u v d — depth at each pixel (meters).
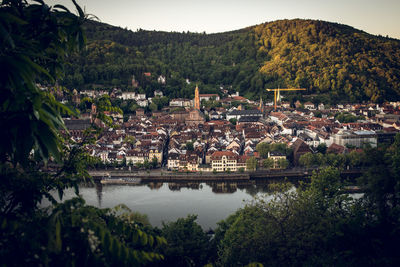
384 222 27.61
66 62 15.90
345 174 168.50
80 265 11.68
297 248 30.67
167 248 47.47
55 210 12.31
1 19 9.83
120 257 11.70
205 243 65.94
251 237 37.59
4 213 13.35
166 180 166.62
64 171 18.73
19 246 11.08
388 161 30.91
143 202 130.25
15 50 10.80
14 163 11.78
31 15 12.81
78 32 13.95
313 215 34.91
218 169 177.38
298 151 188.62
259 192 145.12
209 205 126.88
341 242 27.45
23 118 10.74
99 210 14.02
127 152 190.12
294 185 156.25
